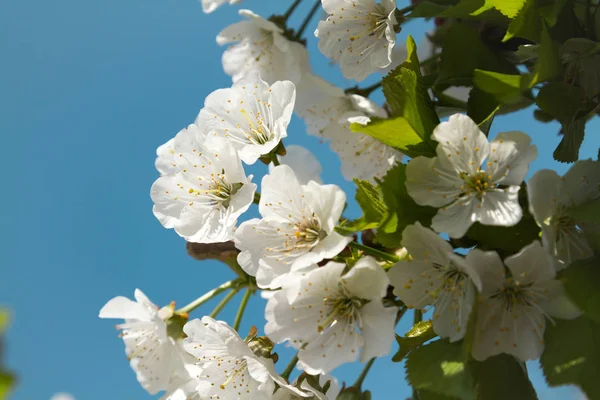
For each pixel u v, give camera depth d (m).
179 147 0.46
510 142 0.42
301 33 0.54
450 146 0.42
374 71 0.49
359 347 0.43
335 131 0.53
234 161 0.45
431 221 0.42
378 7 0.49
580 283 0.41
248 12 0.54
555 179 0.41
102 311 0.48
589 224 0.41
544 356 0.41
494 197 0.41
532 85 0.43
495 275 0.41
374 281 0.42
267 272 0.43
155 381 0.48
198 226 0.46
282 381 0.44
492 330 0.41
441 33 0.50
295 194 0.43
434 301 0.42
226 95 0.46
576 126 0.45
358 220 0.43
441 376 0.41
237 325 0.48
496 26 0.48
